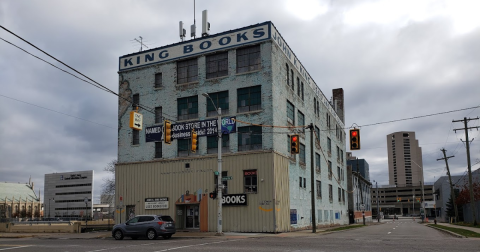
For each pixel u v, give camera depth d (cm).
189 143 3588
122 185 3762
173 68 3769
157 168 3631
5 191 18688
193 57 3684
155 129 3731
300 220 3806
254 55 3453
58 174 16475
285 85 3700
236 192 3275
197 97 3622
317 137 4866
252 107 3391
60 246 2006
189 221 3478
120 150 3859
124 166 3794
